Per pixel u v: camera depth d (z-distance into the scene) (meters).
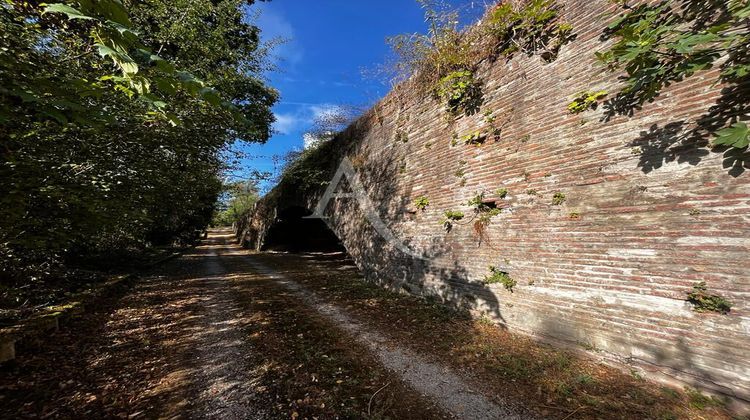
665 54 2.92
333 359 4.00
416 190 7.14
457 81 6.03
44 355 3.90
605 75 3.81
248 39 8.52
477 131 5.63
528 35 4.80
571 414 2.78
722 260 2.86
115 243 9.87
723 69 2.89
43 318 4.54
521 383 3.33
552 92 4.43
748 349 2.68
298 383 3.41
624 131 3.60
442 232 6.28
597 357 3.66
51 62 2.75
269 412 2.89
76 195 3.54
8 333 3.95
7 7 2.50
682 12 3.14
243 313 6.12
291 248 23.78
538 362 3.73
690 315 3.02
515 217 4.82
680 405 2.83
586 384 3.24
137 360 3.96
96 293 6.40
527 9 4.71
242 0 6.45
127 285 8.32
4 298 4.68
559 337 4.07
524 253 4.64
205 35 6.04
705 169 3.00
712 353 2.86
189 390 3.26
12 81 1.68
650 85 3.24
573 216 4.04
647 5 3.39
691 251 3.04
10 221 2.96
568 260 4.07
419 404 3.02
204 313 6.12
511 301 4.77
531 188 4.61
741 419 2.60
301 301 7.08
